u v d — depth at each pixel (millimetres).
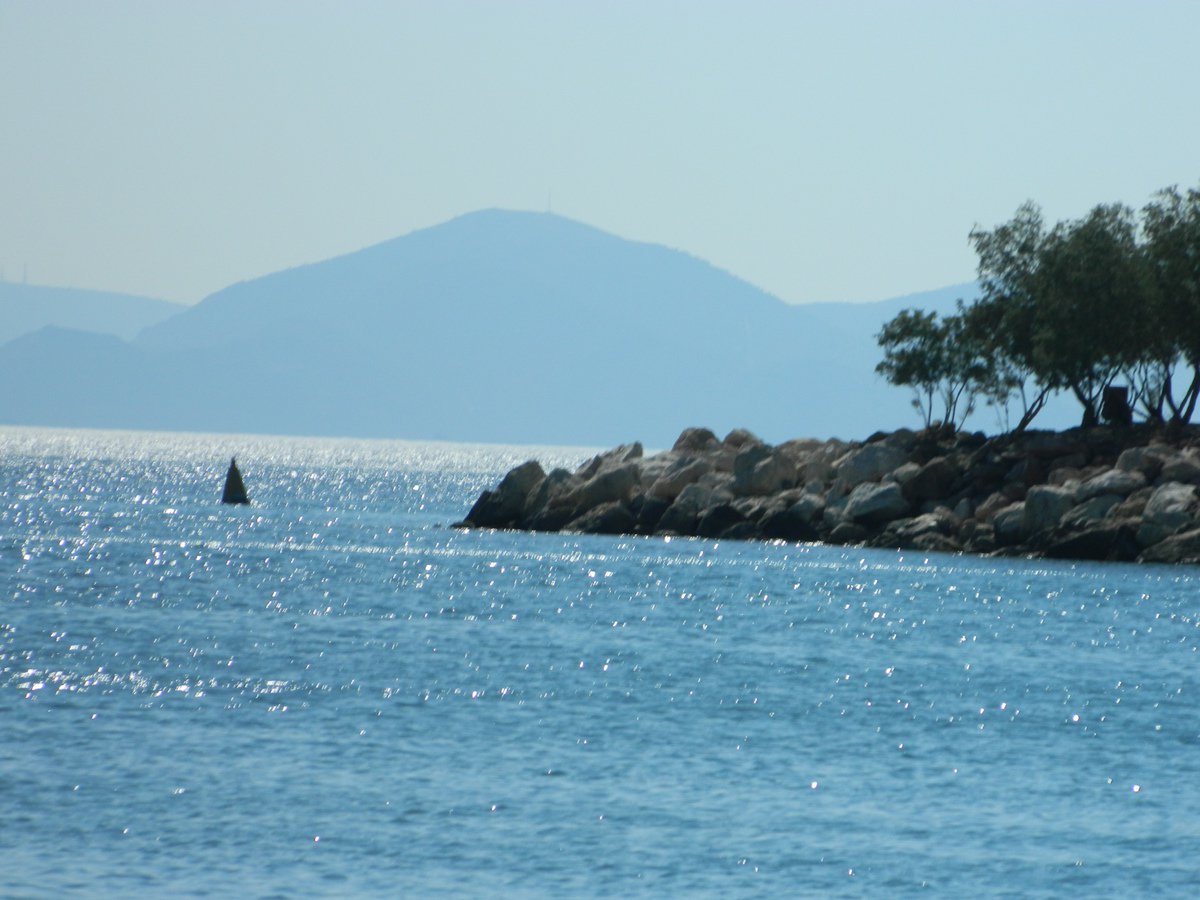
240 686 188875
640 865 120250
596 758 154500
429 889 113625
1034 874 120500
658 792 141750
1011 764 157250
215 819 128750
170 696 180500
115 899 109438
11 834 122938
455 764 150125
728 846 125562
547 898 112500
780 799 140625
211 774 143000
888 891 115938
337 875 116000
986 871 120938
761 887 116125
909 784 147625
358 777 143875
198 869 116250
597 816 133125
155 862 117625
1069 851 126375
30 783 137375
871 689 199750
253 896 110812
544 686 195250
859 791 144375
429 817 131250
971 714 183750
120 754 149625
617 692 192375
